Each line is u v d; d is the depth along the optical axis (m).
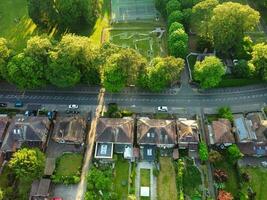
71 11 177.75
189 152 140.25
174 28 171.62
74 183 134.38
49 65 150.88
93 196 128.88
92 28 189.25
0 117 151.38
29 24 193.38
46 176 134.88
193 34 183.25
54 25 190.00
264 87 160.88
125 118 147.50
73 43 149.12
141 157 140.25
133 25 190.50
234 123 145.25
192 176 135.50
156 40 182.38
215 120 149.12
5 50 155.38
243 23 161.12
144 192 131.38
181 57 166.50
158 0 190.62
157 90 157.25
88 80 160.00
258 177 134.75
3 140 143.75
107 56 155.75
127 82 153.00
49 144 145.88
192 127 141.00
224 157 139.38
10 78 155.88
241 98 157.75
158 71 150.00
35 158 129.62
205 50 173.88
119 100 158.75
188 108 155.25
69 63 148.75
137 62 151.38
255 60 158.00
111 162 139.12
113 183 134.25
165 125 141.25
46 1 177.12
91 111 155.38
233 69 163.38
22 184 135.50
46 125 146.00
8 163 139.75
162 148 142.38
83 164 139.88
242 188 131.25
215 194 131.00
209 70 150.00
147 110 154.88
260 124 141.75
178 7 182.50
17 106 157.62
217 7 161.38
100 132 141.25
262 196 130.00
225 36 160.88
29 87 155.50
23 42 184.00
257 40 180.50
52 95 161.62
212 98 158.25
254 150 139.00
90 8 182.12
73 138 141.25
